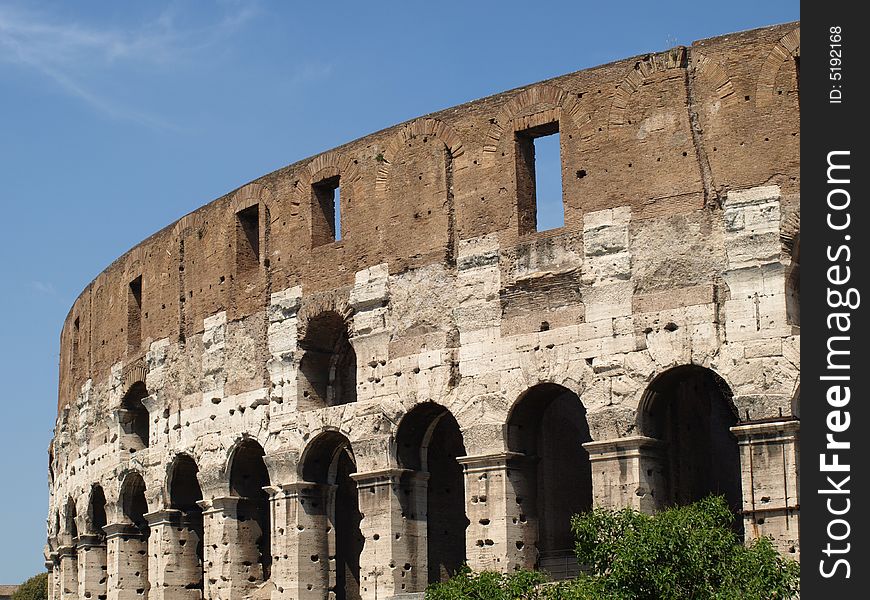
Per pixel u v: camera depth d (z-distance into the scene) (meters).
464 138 64.25
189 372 76.31
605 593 49.84
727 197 57.41
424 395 63.66
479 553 60.91
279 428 69.81
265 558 73.38
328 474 69.69
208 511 73.69
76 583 91.44
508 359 61.31
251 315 72.50
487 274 62.50
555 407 66.19
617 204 59.53
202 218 76.94
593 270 59.56
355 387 70.94
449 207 64.25
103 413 85.94
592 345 59.12
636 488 57.25
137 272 82.81
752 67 57.84
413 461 65.56
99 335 87.81
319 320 69.19
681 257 57.88
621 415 57.88
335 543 69.50
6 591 161.62
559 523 64.94
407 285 65.06
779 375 55.34
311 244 69.88
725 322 56.69
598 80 60.75
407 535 64.69
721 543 49.38
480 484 61.38
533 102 62.34
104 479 84.62
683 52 59.16
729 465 67.50
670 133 58.91
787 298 56.00
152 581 77.56
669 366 57.38
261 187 72.94
